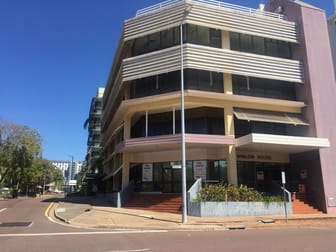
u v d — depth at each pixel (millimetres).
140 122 31391
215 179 27469
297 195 27344
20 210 25906
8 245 11109
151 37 29141
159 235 13859
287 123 28062
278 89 29719
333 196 26453
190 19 26766
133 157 30031
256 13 29859
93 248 10562
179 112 28953
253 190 24344
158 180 29047
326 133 27969
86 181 70875
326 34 30625
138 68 27656
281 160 29516
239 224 18172
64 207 27766
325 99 28781
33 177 71812
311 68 29094
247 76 28703
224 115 27578
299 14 30453
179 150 28641
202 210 21188
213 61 26594
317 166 27109
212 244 11391
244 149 27656
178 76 27656
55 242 11773
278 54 30156
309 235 13969
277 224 18672
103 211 24031
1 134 50469
